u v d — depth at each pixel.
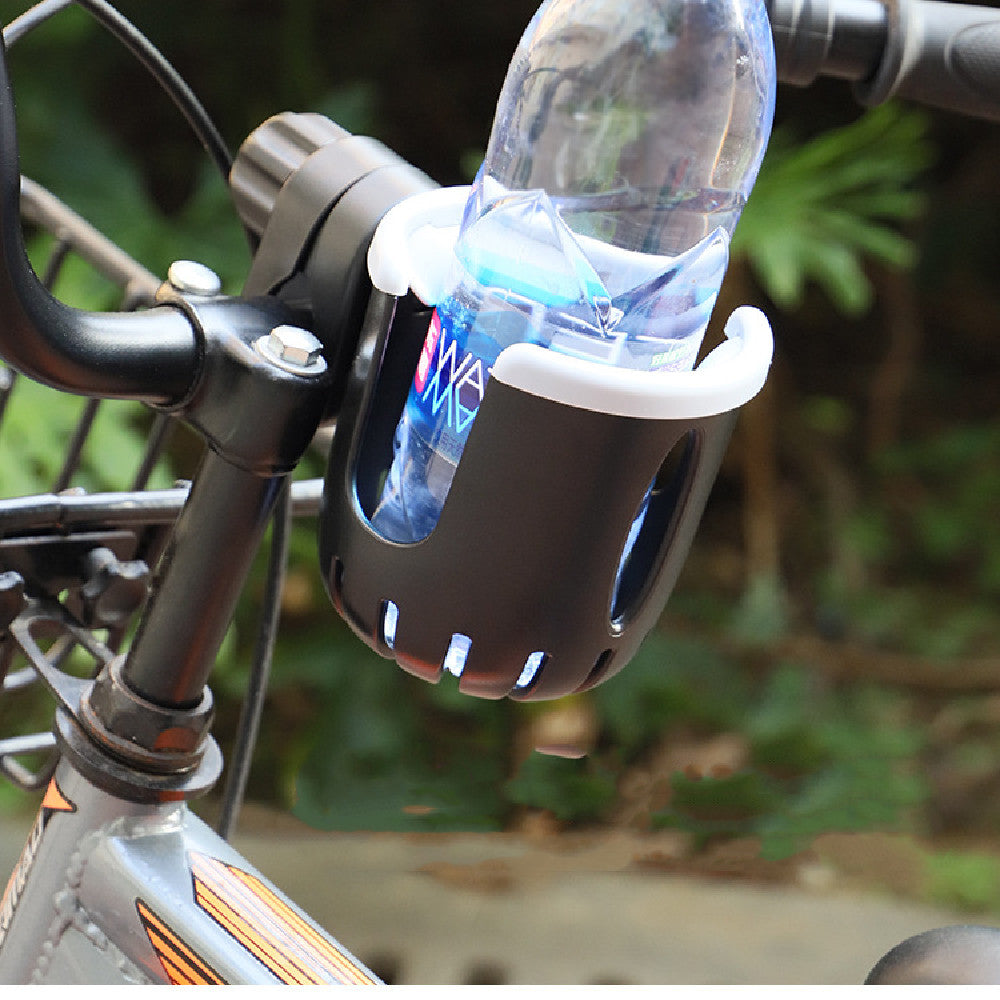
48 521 0.78
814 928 2.53
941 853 2.87
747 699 3.28
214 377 0.60
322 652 3.05
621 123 0.64
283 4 3.43
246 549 0.65
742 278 3.88
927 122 3.84
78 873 0.70
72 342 0.56
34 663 0.73
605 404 0.53
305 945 0.71
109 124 3.44
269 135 0.69
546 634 0.57
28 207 1.03
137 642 0.68
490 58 3.84
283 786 2.93
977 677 3.45
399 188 0.65
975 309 4.40
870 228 3.32
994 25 0.73
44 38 2.84
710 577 3.76
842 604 3.70
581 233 0.64
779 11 0.72
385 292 0.60
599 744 3.12
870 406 4.21
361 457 0.62
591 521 0.54
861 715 3.33
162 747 0.69
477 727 3.07
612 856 2.75
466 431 0.57
